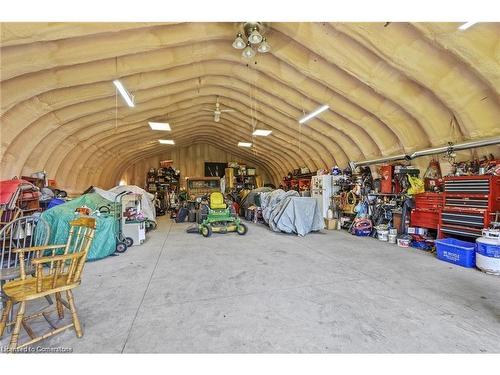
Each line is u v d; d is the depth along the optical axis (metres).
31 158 5.66
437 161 5.30
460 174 4.63
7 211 3.62
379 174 6.66
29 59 3.45
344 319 2.29
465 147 4.42
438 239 4.46
